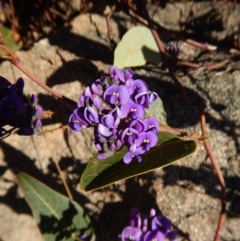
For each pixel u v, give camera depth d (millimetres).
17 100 120
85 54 179
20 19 197
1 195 185
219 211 142
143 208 154
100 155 118
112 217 164
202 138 136
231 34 171
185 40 163
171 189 150
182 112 157
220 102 154
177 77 165
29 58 186
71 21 190
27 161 185
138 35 160
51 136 180
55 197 154
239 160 144
